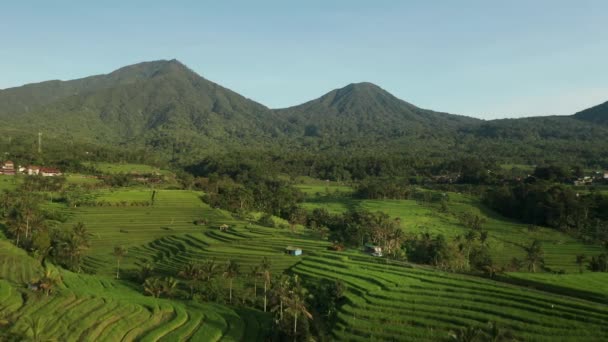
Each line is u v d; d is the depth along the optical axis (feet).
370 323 303.68
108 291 371.76
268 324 320.50
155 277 413.59
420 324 298.76
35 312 297.12
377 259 456.86
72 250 456.04
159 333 290.97
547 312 296.10
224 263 455.63
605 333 266.98
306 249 513.45
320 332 307.99
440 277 382.83
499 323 286.87
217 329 305.12
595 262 499.51
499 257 610.65
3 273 379.76
